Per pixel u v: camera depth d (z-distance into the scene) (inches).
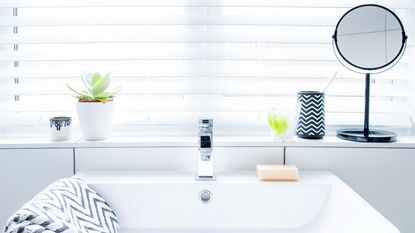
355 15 48.4
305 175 45.7
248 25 50.8
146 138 51.8
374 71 48.2
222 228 42.1
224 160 48.2
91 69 52.4
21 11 53.5
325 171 47.8
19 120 53.0
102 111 47.8
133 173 46.5
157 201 41.9
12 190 47.4
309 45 53.9
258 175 44.0
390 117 54.5
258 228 42.1
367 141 47.6
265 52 51.8
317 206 42.1
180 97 55.2
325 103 53.9
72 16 50.7
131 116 53.9
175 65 53.2
